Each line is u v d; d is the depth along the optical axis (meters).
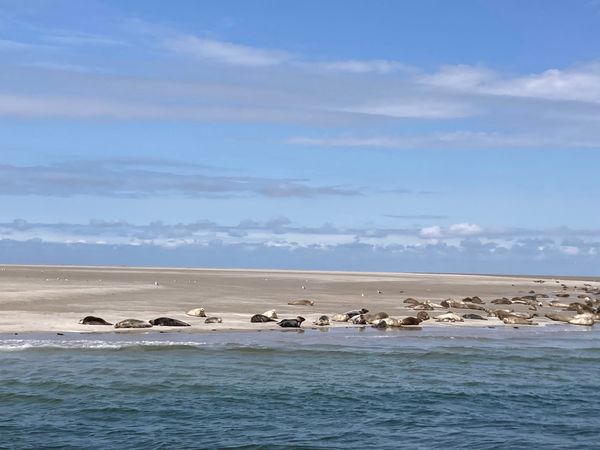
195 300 40.34
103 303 36.00
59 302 35.38
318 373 21.11
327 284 65.88
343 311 37.91
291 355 23.89
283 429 15.20
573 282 107.81
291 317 34.03
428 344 27.77
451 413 17.12
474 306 43.34
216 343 25.67
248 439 14.39
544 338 31.38
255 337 27.70
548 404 18.33
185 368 21.00
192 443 14.01
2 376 19.16
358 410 17.06
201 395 17.89
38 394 17.42
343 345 26.53
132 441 14.02
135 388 18.31
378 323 32.69
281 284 62.91
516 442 14.87
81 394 17.55
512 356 25.56
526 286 80.25
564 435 15.49
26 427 14.76
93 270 100.88
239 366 21.64
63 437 14.16
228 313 34.59
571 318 39.09
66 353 22.64
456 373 22.00
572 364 24.31
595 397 19.25
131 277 70.12
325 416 16.39
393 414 16.83
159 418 15.72
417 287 66.06
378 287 63.09
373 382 20.17
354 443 14.41
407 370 22.17
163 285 54.16
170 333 27.81
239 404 17.17
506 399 18.75
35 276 64.19
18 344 23.84
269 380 19.88
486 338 30.47
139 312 32.97
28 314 30.45
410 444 14.49
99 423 15.20
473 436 15.23
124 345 24.20
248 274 96.25
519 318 37.47
